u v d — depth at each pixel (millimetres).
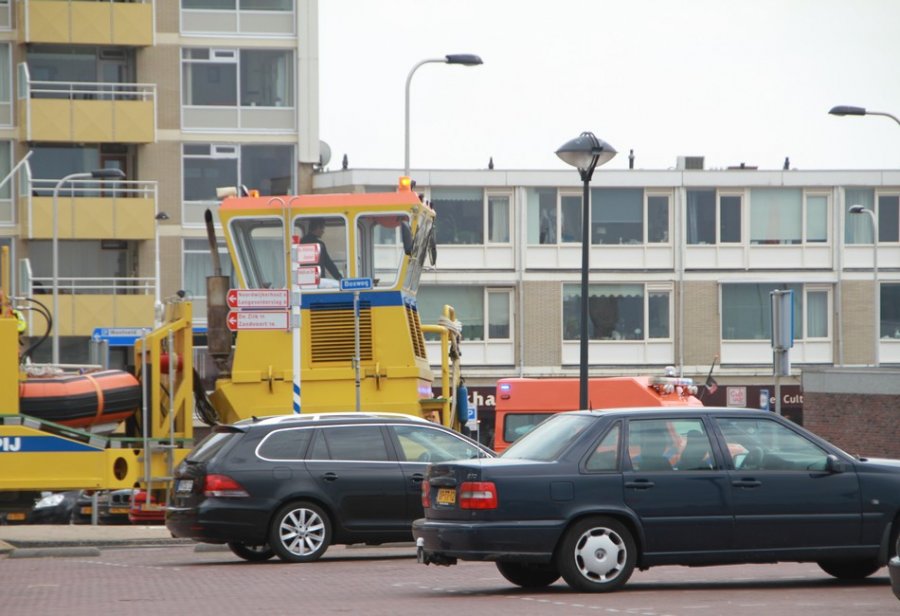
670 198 108250
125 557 38750
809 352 109062
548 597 25891
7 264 40062
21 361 40438
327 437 35500
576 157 45719
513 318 106812
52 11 92312
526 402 59812
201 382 44344
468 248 106312
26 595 28141
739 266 108625
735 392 108188
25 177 92750
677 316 108062
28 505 39375
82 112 92125
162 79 95438
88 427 40312
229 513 34438
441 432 36281
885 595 25922
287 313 43719
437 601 25484
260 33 96750
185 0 95938
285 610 24359
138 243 94500
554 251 107125
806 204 109312
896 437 69938
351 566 33906
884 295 109562
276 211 45250
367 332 44656
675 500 26594
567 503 26234
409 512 35469
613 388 58656
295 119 97312
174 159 95500
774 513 26953
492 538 25953
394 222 44969
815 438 27703
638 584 28469
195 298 96000
